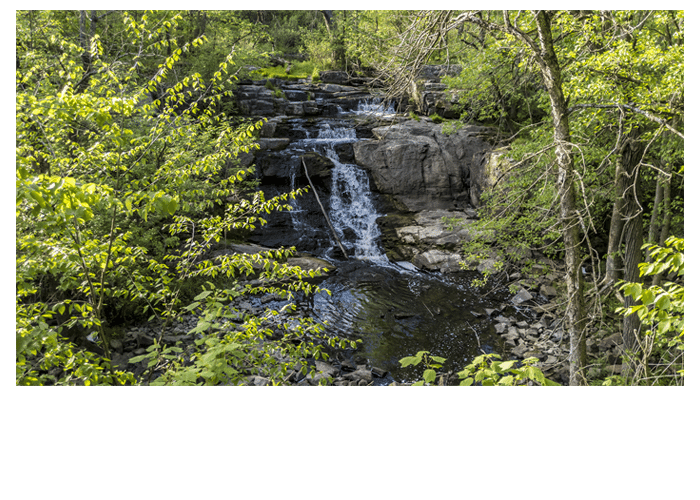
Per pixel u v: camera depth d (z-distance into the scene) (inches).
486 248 406.0
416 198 625.9
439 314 395.2
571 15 283.4
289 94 777.6
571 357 225.0
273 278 175.0
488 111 532.4
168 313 167.8
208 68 653.9
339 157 645.3
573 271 219.0
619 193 294.8
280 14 1182.9
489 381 109.0
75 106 127.3
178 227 186.5
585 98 274.4
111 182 175.5
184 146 297.0
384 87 255.3
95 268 183.5
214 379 134.3
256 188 567.2
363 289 447.8
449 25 213.2
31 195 90.5
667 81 220.5
